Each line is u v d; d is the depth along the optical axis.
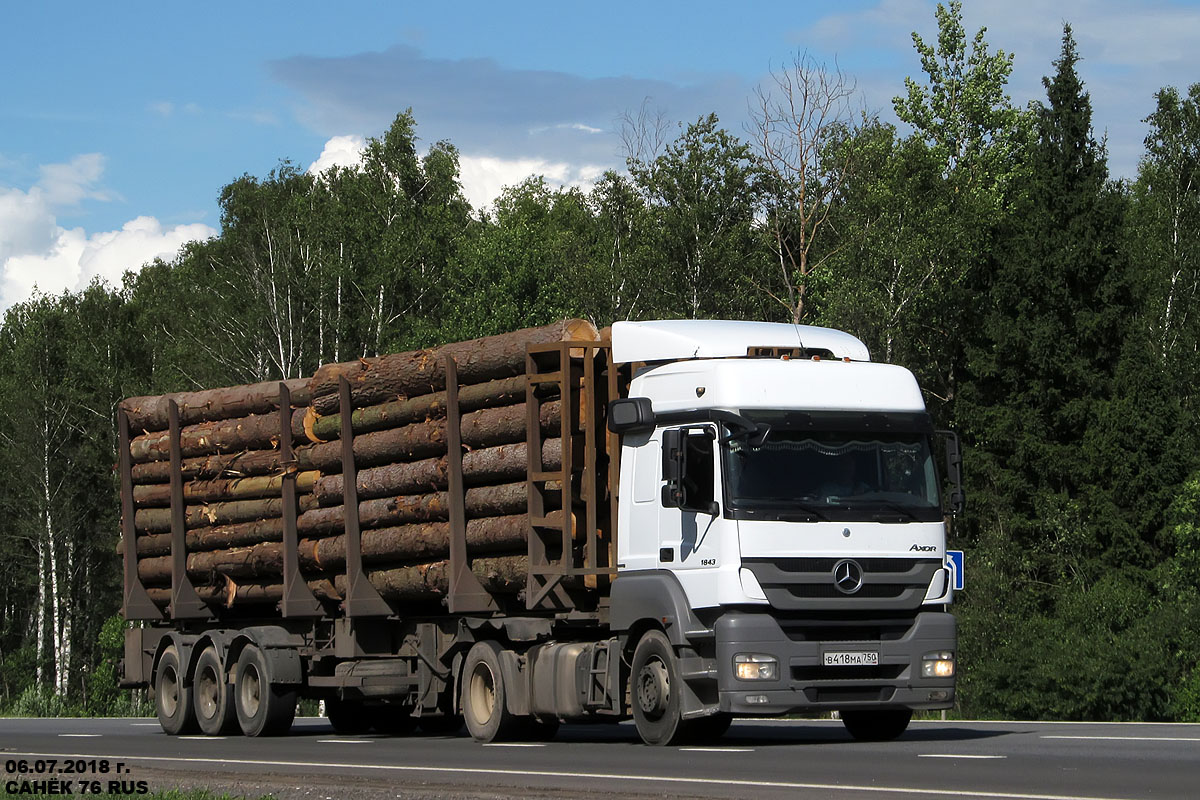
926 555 17.98
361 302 70.00
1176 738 18.12
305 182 84.81
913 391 18.62
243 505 26.14
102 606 89.88
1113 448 54.41
